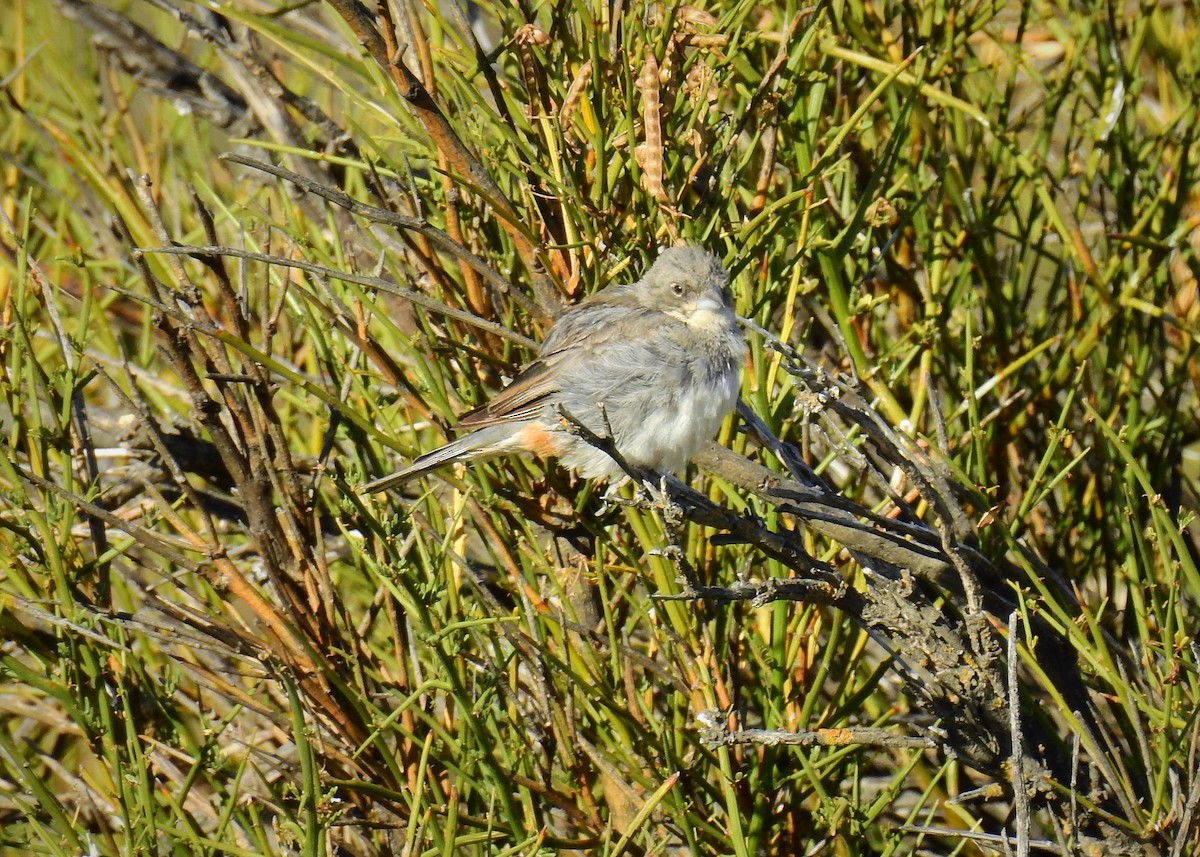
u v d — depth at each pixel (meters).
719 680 8.73
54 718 10.30
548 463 9.80
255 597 8.62
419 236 9.81
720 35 8.85
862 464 8.35
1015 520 9.09
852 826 8.57
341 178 11.91
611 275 9.38
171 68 12.62
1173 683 7.57
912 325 10.20
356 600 11.36
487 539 9.65
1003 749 8.49
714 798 8.55
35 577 9.09
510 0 9.42
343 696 8.70
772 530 8.87
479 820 8.22
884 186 10.41
